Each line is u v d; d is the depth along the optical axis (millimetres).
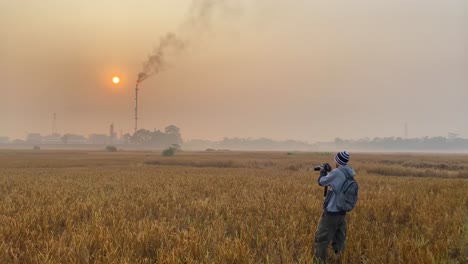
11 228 7605
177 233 7570
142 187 16984
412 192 14641
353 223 8312
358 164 39250
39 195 13812
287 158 57531
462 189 15062
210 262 5688
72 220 8680
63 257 5859
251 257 5914
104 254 6172
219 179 21781
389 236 7492
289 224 8086
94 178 22672
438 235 7246
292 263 5723
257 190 15789
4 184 18703
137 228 7883
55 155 73812
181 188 16609
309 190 16047
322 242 6082
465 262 5992
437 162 47344
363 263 5887
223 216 9859
